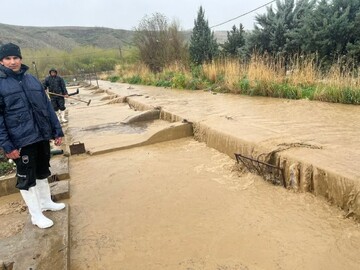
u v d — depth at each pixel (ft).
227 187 15.25
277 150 15.44
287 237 10.99
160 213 13.33
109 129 28.76
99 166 19.39
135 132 26.66
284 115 23.54
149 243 11.36
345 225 11.32
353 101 26.53
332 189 12.51
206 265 10.02
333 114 22.91
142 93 46.80
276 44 48.78
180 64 65.31
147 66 80.64
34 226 12.31
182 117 26.05
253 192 14.52
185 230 11.97
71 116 36.83
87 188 16.38
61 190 15.49
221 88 40.50
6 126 11.17
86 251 11.18
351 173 12.21
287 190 14.28
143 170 18.16
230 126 21.18
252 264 9.89
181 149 21.49
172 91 46.60
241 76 39.37
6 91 10.93
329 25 37.86
